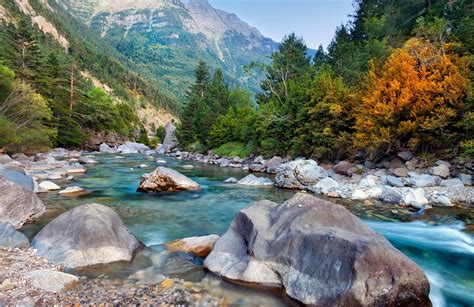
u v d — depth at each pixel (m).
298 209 7.11
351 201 15.19
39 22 154.50
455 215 12.24
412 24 49.59
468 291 6.57
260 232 6.84
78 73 66.31
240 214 7.81
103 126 66.12
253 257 6.51
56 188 15.87
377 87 24.44
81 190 15.73
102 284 6.05
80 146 54.78
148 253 7.78
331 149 27.92
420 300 5.30
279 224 6.91
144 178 16.69
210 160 39.72
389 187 17.38
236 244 7.21
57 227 7.66
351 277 5.14
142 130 94.50
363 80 28.95
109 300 5.45
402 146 23.56
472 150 17.83
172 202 14.15
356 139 24.62
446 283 6.92
